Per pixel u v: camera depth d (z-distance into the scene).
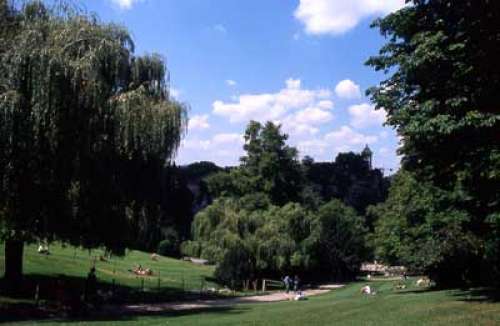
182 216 86.19
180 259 80.94
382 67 19.91
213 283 55.09
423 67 17.72
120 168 29.75
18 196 25.33
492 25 17.47
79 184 27.61
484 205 21.19
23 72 23.53
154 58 33.22
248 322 20.64
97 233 29.91
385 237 50.81
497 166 17.42
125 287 41.28
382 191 148.62
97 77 25.70
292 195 82.50
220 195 81.19
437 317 17.36
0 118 22.89
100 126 26.59
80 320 25.12
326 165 147.62
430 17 18.78
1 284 32.09
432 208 33.69
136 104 28.64
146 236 33.78
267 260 58.62
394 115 19.02
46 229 27.73
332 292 54.19
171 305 35.00
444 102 17.48
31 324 23.03
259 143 81.06
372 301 26.83
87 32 26.83
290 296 47.50
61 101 23.86
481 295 23.84
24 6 27.25
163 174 32.09
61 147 24.92
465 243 32.19
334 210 88.19
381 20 19.69
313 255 66.94
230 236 56.72
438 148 18.86
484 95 17.41
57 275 39.62
